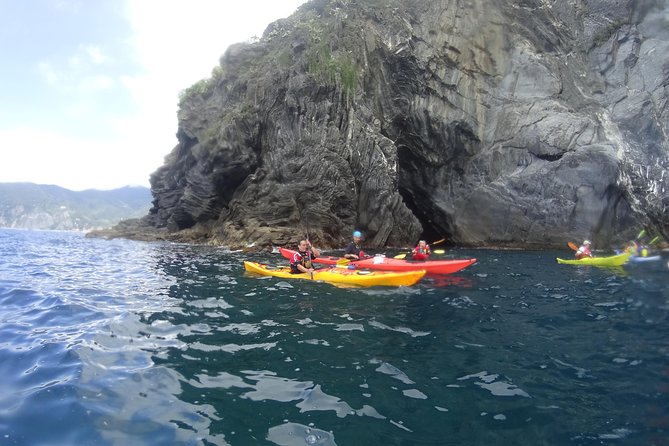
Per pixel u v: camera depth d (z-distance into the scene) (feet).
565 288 26.50
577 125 68.80
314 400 10.85
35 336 16.30
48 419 9.78
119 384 11.78
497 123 75.00
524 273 33.71
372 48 74.13
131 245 73.31
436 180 79.10
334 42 72.23
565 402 10.73
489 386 11.71
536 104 73.41
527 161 70.74
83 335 16.43
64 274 34.71
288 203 62.75
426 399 10.91
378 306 21.39
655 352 14.37
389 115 75.66
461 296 23.95
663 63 71.51
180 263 42.22
